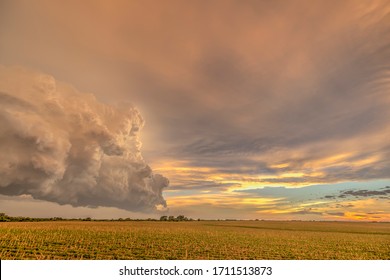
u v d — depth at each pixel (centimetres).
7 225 8456
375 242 5781
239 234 7156
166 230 7725
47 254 3127
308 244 5134
